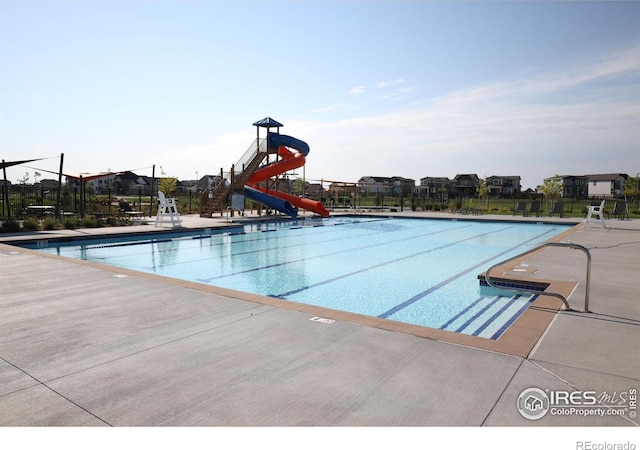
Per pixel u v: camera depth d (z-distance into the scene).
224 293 5.00
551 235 15.32
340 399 2.48
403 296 6.80
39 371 2.85
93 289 5.17
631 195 41.97
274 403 2.44
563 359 3.05
